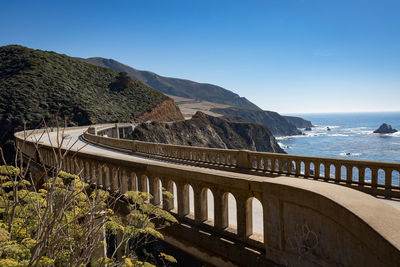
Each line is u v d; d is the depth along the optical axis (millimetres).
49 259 2715
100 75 112750
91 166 7922
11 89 76062
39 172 12062
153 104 108562
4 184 3795
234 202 8500
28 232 3467
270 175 10828
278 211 3977
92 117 77875
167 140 88875
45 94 79062
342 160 8961
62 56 110812
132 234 4164
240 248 4508
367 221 2668
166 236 5715
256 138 130750
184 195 5535
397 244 2312
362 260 2783
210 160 13914
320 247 3408
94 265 3875
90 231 3037
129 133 81500
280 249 3980
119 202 6594
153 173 6035
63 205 2863
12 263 2734
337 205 3070
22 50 101250
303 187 3633
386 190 8016
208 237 4977
